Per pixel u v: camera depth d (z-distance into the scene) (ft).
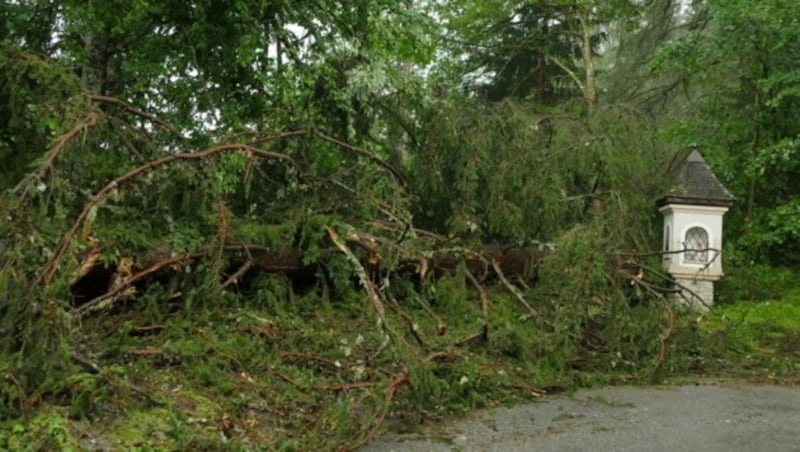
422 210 27.17
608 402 18.56
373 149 28.60
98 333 17.17
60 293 13.67
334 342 18.70
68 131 16.92
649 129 29.63
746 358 24.44
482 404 17.84
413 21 33.65
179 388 15.02
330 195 23.59
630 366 21.98
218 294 19.25
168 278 20.10
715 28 44.32
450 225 25.86
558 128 27.63
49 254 13.87
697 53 41.70
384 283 20.86
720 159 43.27
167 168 18.95
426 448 14.24
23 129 19.58
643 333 21.83
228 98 29.91
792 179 45.19
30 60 18.66
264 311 20.16
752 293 37.52
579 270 21.71
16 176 19.51
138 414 13.26
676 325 22.95
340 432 14.11
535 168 26.22
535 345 20.67
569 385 20.08
